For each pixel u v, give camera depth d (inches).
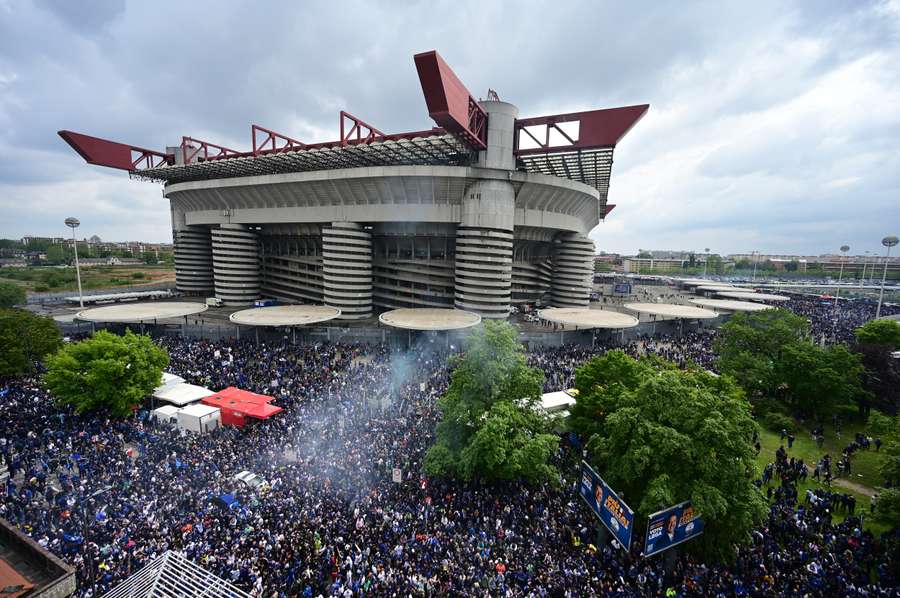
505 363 1128.2
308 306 2933.1
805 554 876.6
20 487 1069.1
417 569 786.2
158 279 6299.2
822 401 1630.2
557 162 2881.4
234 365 1963.6
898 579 834.2
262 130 3024.1
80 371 1429.6
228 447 1236.5
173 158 3986.2
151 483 1043.9
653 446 879.7
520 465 983.0
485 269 2716.5
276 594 714.8
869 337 2123.5
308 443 1290.6
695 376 1033.5
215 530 870.4
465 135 2241.6
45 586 594.2
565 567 815.7
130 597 571.8
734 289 5349.4
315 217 3063.5
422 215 2797.7
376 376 1861.5
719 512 849.5
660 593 785.6
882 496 929.5
